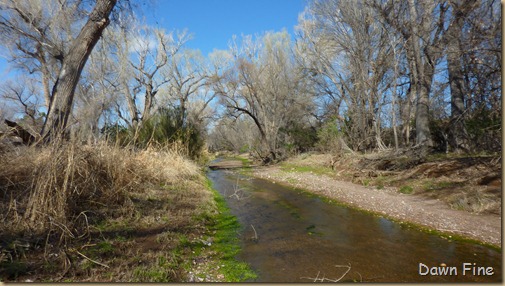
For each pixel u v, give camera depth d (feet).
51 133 20.27
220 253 15.94
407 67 59.72
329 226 22.09
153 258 13.24
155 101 92.79
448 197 27.89
